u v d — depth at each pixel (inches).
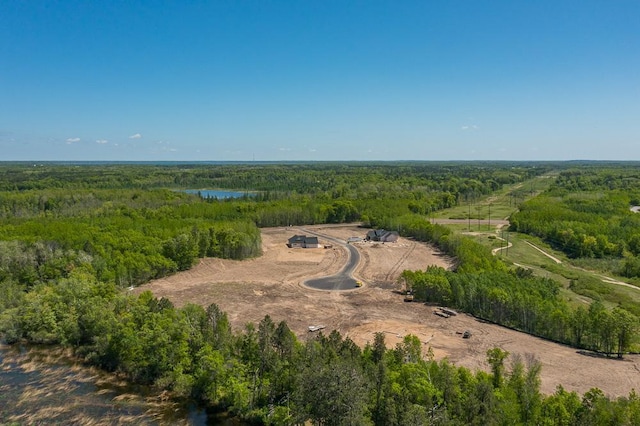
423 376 2064.5
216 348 2541.8
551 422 1814.7
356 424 1779.0
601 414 1768.0
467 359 2797.7
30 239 4291.3
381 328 3329.2
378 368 2005.4
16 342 3004.4
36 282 3882.9
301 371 2052.2
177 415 2277.3
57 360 2783.0
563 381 2529.5
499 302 3432.6
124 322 2760.8
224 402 2340.1
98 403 2351.1
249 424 2217.0
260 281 4596.5
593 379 2559.1
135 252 4480.8
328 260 5580.7
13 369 2669.8
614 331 2888.8
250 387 2316.7
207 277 4692.4
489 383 1967.3
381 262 5482.3
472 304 3651.6
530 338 3154.5
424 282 3969.0
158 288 4239.7
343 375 1872.5
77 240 4426.7
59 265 4013.3
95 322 2851.9
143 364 2581.2
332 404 1840.6
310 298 4069.9
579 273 4918.8
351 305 3880.4
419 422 1708.9
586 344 3016.7
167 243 4758.9
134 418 2237.9
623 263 5147.6
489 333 3235.7
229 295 4094.5
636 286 4537.4
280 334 2390.5
